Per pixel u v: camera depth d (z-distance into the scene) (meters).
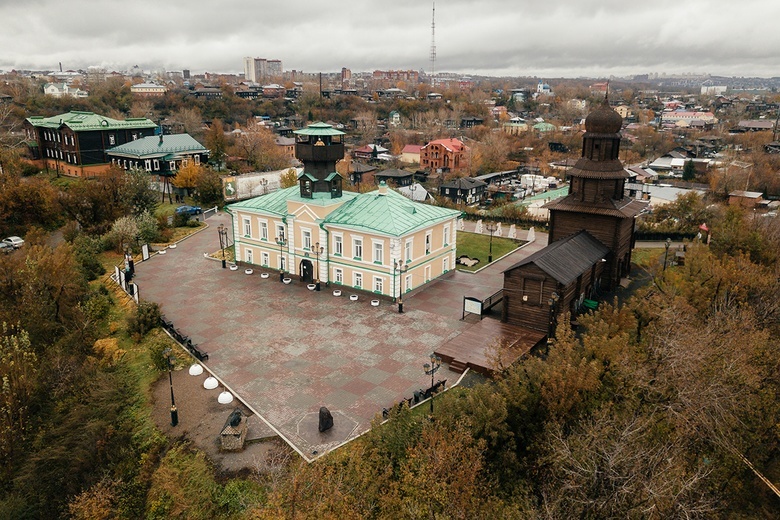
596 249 49.78
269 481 26.86
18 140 118.56
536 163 177.12
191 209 86.81
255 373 38.94
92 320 48.12
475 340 41.75
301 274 57.91
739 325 34.62
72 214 76.00
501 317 46.59
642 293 42.19
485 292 54.53
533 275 42.62
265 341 43.91
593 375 27.73
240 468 29.36
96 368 39.09
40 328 43.66
